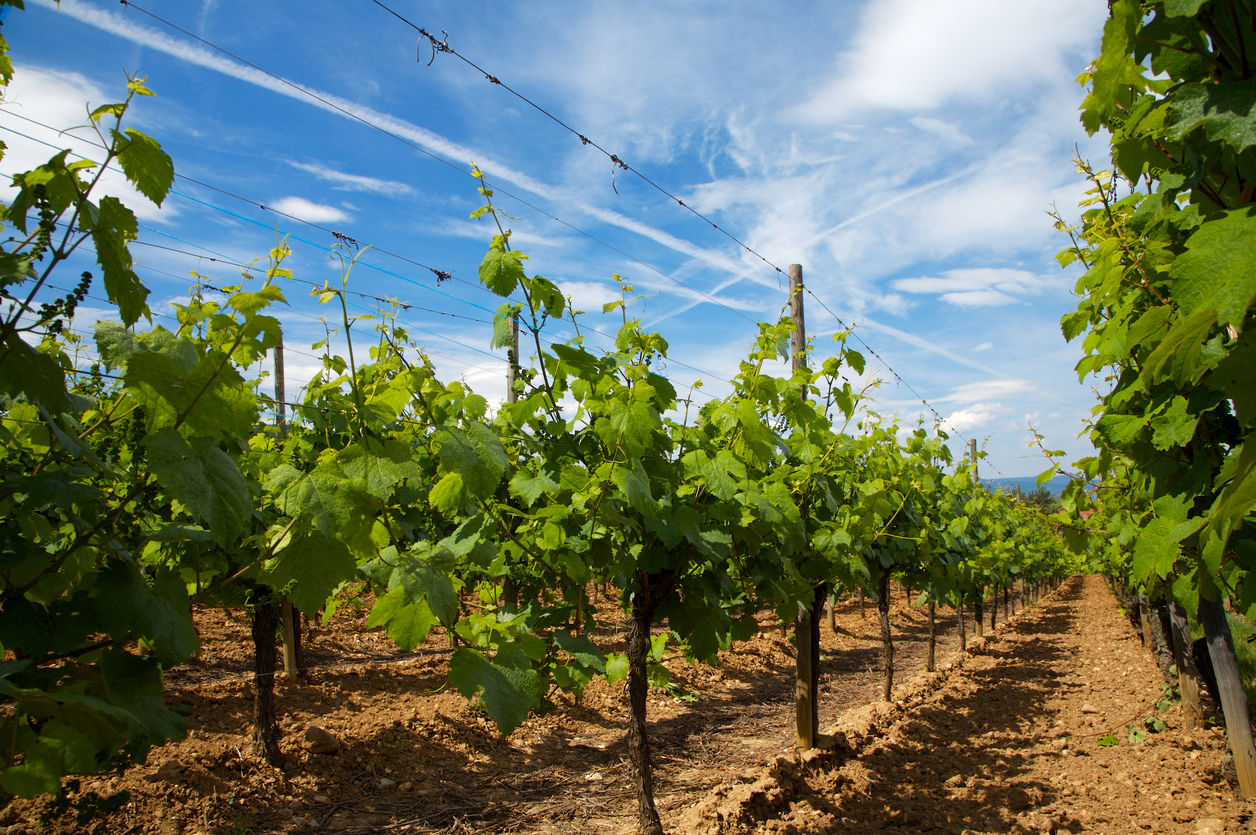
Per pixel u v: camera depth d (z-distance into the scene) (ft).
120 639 4.02
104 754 4.06
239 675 25.32
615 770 18.76
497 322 10.48
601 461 10.64
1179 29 4.95
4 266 3.48
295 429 17.16
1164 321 5.49
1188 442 7.06
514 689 6.16
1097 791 15.55
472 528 9.36
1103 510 21.15
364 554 6.13
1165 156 5.92
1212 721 18.74
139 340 4.60
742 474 10.94
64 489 3.94
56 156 3.85
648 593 11.85
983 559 34.40
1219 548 5.85
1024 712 23.93
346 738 19.06
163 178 4.32
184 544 6.91
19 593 3.93
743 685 29.35
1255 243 3.85
